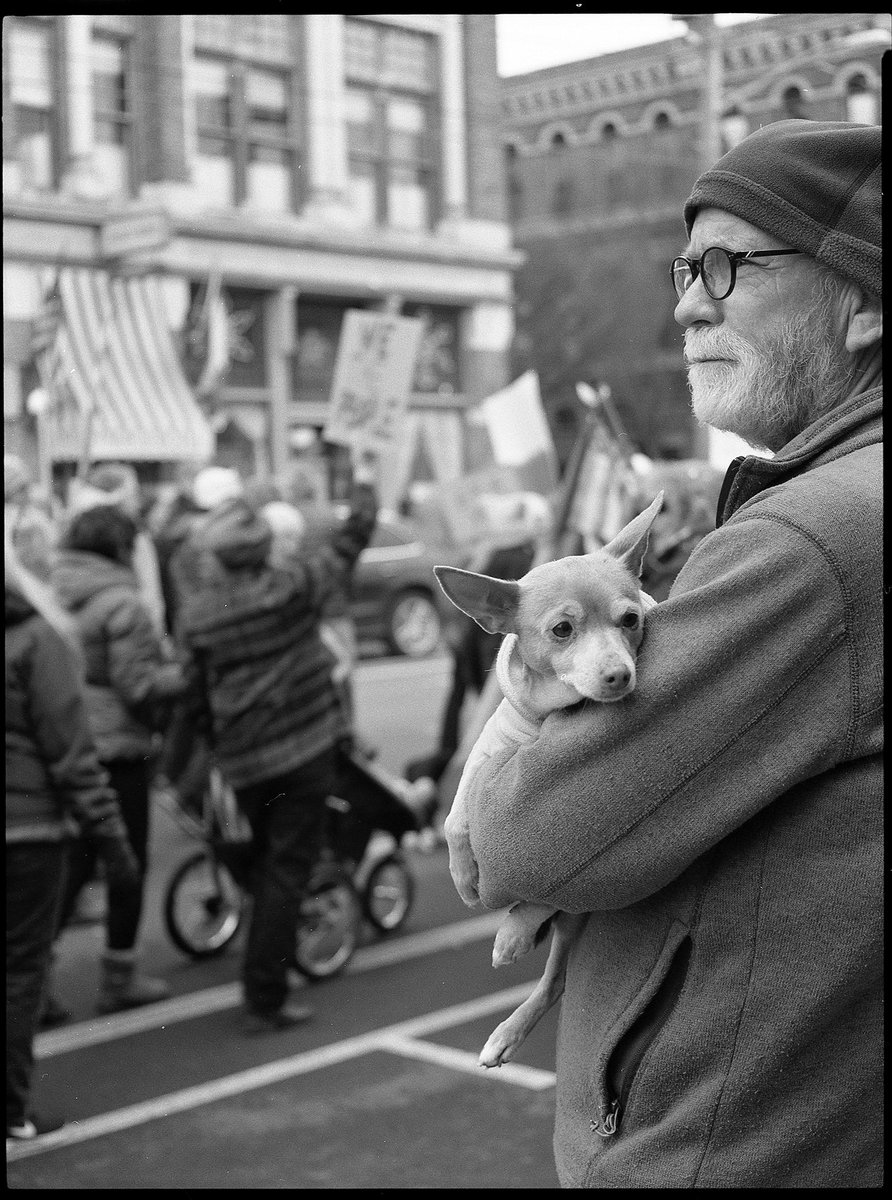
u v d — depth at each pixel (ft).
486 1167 12.00
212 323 44.24
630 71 52.42
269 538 15.67
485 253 59.98
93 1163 12.29
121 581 17.35
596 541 19.69
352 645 24.88
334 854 17.98
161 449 37.76
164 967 18.58
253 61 52.19
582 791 4.81
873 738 4.73
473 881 5.53
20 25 41.91
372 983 17.57
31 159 42.47
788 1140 4.74
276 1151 12.51
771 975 4.78
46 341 32.60
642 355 59.93
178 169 48.44
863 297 5.24
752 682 4.72
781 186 5.17
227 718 15.69
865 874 4.71
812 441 5.19
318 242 54.54
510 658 5.33
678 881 4.99
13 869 12.85
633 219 59.26
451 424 60.13
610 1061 5.07
